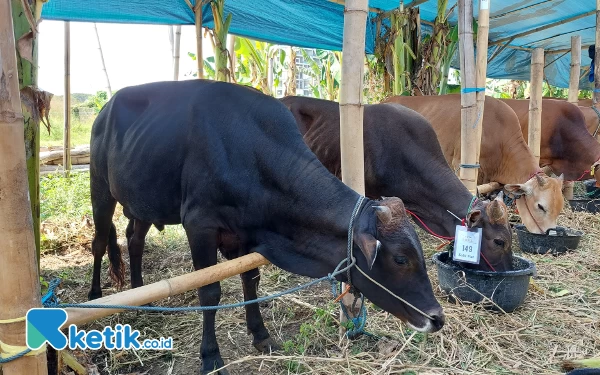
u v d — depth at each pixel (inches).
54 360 92.7
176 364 121.7
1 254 64.9
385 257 93.5
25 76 83.4
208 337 113.3
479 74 164.9
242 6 278.4
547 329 131.6
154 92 132.3
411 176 165.5
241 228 108.8
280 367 117.3
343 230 97.1
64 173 340.5
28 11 77.0
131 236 164.4
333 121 184.1
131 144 126.0
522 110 279.4
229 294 162.7
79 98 950.4
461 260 141.1
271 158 105.1
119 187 130.3
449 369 111.2
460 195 156.8
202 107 113.8
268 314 146.9
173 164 115.6
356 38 111.3
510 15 336.8
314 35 314.2
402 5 290.5
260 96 115.0
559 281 164.7
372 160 168.1
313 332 128.9
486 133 228.2
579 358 116.1
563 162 274.2
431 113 243.0
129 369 120.0
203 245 110.7
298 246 104.8
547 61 488.4
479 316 135.4
